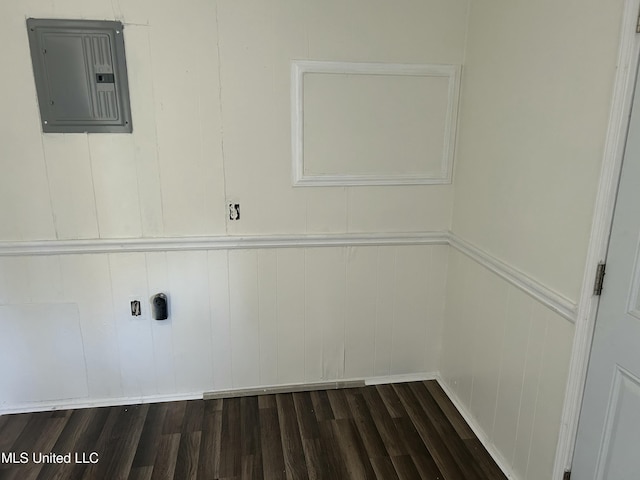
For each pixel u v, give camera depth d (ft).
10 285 7.32
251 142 7.36
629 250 4.50
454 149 7.91
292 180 7.61
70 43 6.61
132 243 7.39
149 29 6.74
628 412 4.58
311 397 8.27
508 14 6.29
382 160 7.77
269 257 7.86
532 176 5.85
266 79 7.16
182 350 8.03
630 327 4.51
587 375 5.08
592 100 4.81
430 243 8.25
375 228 8.05
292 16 7.00
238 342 8.14
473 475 6.52
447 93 7.67
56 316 7.57
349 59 7.29
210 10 6.81
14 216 7.08
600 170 4.71
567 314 5.22
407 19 7.29
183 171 7.30
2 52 6.51
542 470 5.80
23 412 7.77
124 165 7.15
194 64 6.95
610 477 4.83
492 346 6.89
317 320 8.29
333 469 6.61
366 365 8.68
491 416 6.97
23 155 6.89
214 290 7.85
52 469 6.53
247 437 7.23
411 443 7.14
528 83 5.88
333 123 7.48
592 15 4.78
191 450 6.94
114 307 7.68
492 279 6.84
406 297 8.46
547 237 5.59
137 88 6.90
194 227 7.55
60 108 6.81
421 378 8.77
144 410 7.86
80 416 7.68
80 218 7.25
